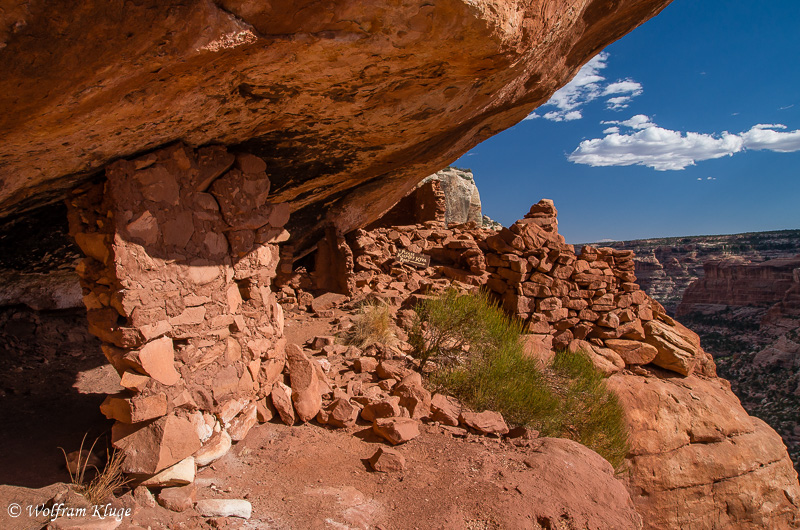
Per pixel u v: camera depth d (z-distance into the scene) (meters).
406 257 10.60
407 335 7.44
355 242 10.58
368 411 4.97
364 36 3.13
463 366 6.34
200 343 3.85
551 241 9.89
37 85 2.39
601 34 6.50
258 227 4.42
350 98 4.04
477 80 4.46
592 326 10.16
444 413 5.10
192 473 3.54
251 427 4.45
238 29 2.71
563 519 3.58
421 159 7.72
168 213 3.59
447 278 10.42
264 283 4.60
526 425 5.71
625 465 8.12
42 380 5.24
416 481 3.90
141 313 3.35
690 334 11.01
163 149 3.59
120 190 3.25
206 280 3.91
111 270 3.26
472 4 3.04
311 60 3.26
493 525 3.40
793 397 48.12
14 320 6.24
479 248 10.78
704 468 8.94
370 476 3.97
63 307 6.54
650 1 6.23
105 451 3.72
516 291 9.59
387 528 3.31
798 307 66.56
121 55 2.46
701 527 8.76
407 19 3.04
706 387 10.12
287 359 5.07
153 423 3.46
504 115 7.28
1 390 4.84
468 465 4.19
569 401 6.57
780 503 9.47
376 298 8.96
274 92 3.60
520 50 3.78
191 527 3.12
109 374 5.65
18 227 4.88
